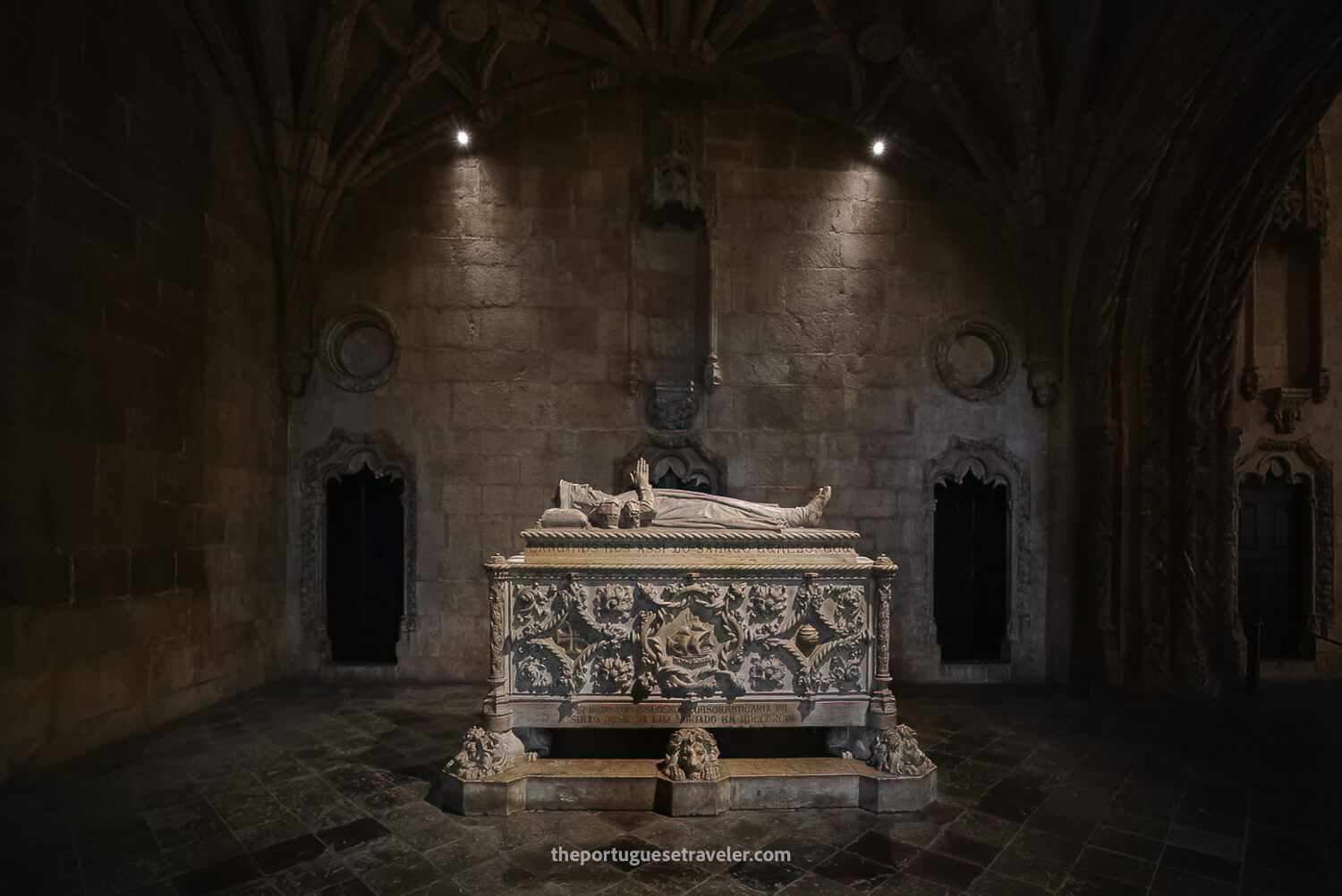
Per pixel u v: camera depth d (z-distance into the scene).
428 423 6.77
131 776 3.99
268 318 6.36
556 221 6.93
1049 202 6.50
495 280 6.86
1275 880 2.99
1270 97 5.10
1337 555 7.09
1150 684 6.05
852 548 4.27
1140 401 6.15
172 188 5.06
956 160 6.88
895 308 7.01
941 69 6.22
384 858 3.08
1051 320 6.62
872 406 6.95
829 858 3.12
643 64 6.70
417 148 6.78
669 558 4.09
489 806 3.53
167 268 5.01
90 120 4.31
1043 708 5.71
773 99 7.02
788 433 6.91
